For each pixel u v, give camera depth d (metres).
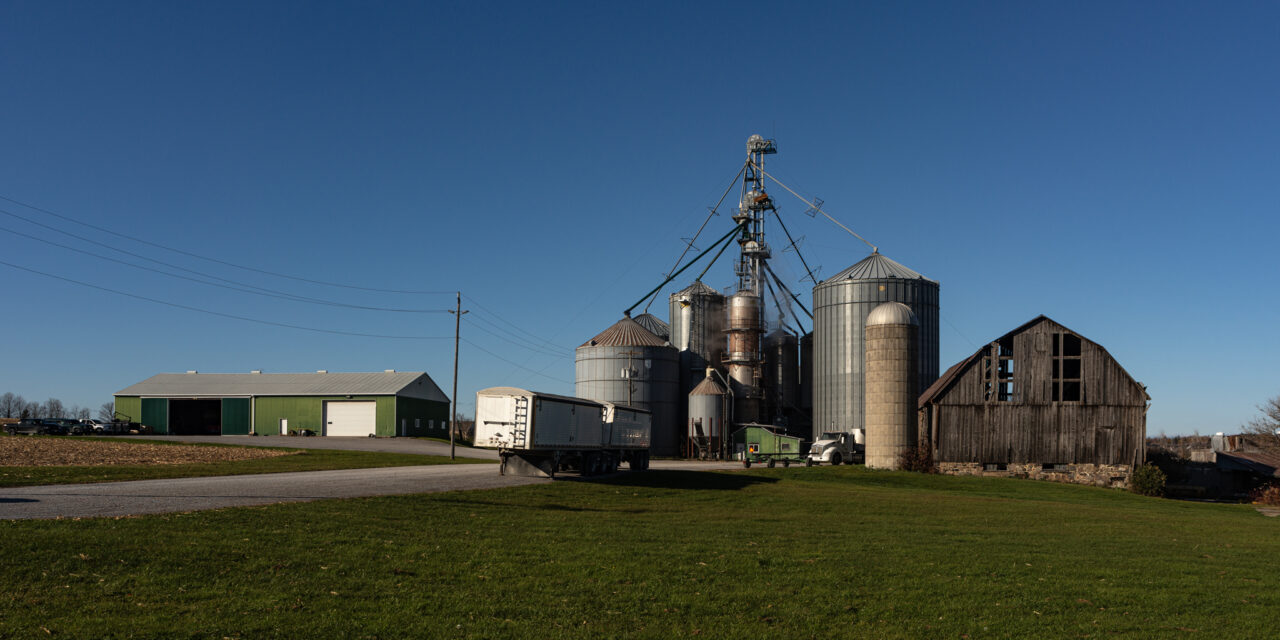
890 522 32.41
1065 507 43.06
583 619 14.83
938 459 67.81
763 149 99.88
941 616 15.91
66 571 15.90
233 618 13.74
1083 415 66.19
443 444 89.12
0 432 95.25
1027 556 23.47
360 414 102.44
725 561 20.70
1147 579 20.19
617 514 30.94
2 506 23.62
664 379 95.94
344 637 13.12
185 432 111.44
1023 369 67.56
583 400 47.84
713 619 15.21
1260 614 16.67
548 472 44.66
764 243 99.31
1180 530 33.72
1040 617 16.02
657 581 17.94
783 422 95.19
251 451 66.06
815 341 89.50
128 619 13.45
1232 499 68.75
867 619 15.57
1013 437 67.06
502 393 42.41
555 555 20.52
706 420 91.19
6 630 12.59
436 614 14.70
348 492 31.59
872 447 68.06
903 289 85.31
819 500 40.94
